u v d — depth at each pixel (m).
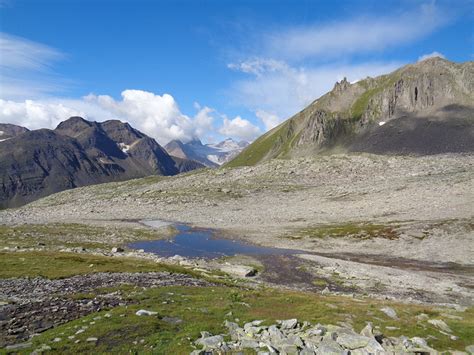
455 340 22.77
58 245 81.81
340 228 105.19
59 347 20.36
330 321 26.02
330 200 156.12
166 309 28.91
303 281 58.56
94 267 49.44
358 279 58.97
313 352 20.20
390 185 165.00
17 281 38.84
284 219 131.75
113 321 24.92
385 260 75.88
